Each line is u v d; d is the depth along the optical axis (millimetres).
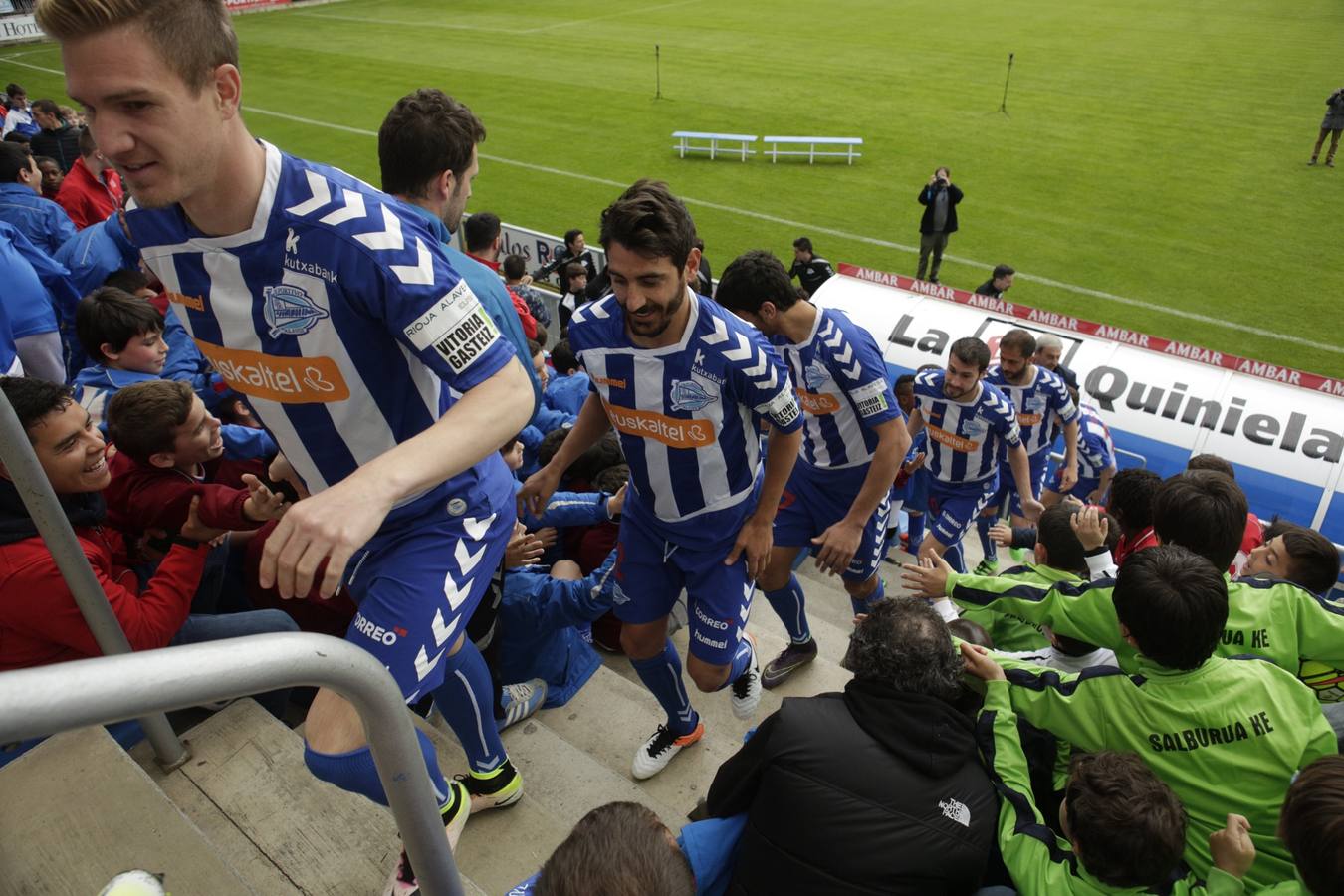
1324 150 18906
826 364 3369
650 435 2584
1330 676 2660
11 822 1899
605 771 2986
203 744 2436
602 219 2193
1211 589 2178
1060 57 27062
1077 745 2379
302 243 1412
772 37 30812
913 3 36562
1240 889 1941
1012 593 3027
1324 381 8117
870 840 1875
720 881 2143
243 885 1797
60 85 25359
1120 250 14734
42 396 2244
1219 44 27969
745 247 15102
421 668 1771
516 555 3125
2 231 4551
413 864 1104
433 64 27922
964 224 15828
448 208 2533
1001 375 7043
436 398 1689
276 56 29312
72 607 2225
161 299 4758
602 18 34812
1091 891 1950
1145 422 8484
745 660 3211
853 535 3436
